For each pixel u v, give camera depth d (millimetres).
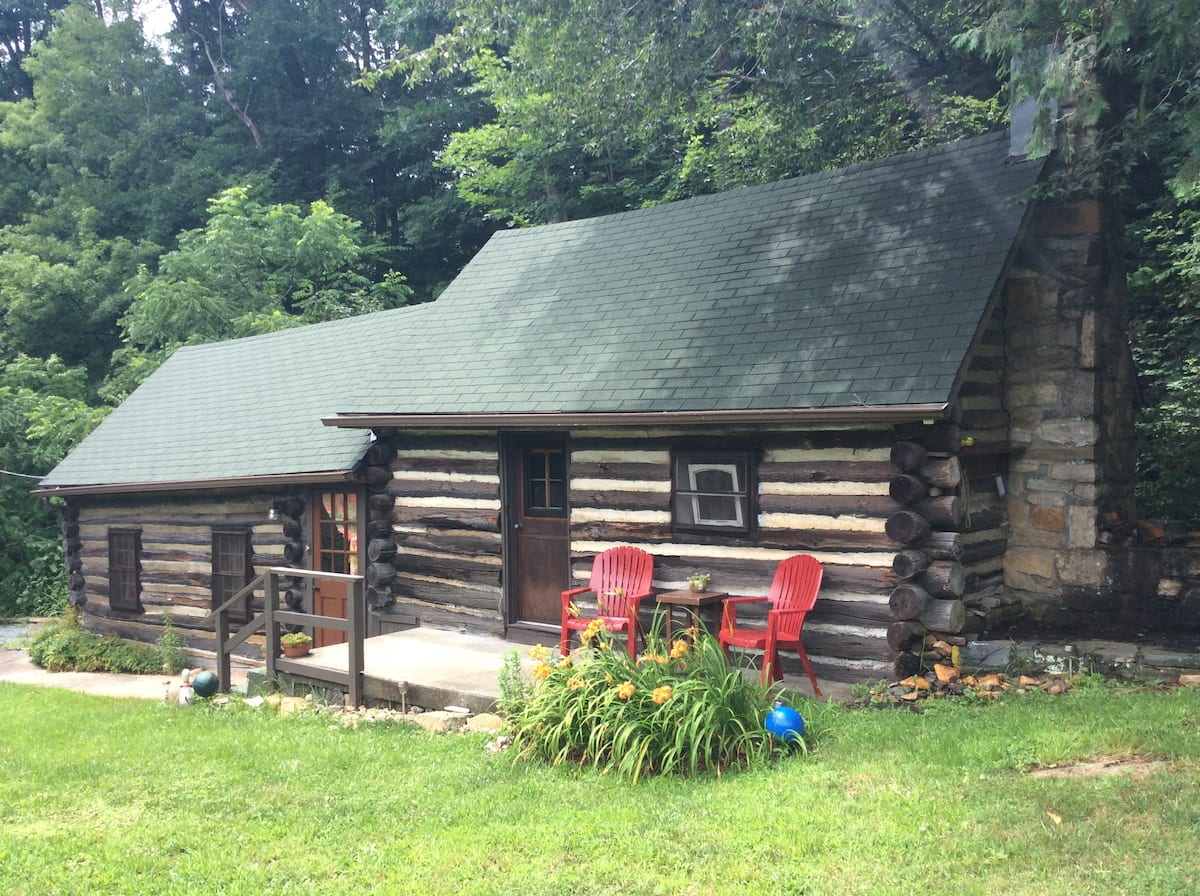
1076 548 8023
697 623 7656
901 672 7164
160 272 24828
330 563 11789
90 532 14867
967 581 7719
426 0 14336
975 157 9016
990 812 4508
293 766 6355
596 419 8305
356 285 25812
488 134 22141
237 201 24547
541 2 11305
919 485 7086
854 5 12344
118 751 7102
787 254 9281
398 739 7012
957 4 11898
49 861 4949
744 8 11539
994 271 7559
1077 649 7031
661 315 9391
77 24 30297
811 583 7359
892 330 7570
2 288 25562
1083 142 8102
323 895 4383
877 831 4473
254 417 13633
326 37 29609
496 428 9445
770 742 5801
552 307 10578
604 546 9008
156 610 13852
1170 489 10562
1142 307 11156
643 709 5980
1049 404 8195
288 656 9016
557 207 22547
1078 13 6629
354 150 30734
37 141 29641
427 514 10500
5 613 19516
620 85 11930
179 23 33875
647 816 5012
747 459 8047
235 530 12750
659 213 11359
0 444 21094
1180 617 7562
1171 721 5484
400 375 10594
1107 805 4430
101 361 26906
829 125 13789
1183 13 6203
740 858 4398
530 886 4309
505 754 6297
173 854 5008
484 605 10047
